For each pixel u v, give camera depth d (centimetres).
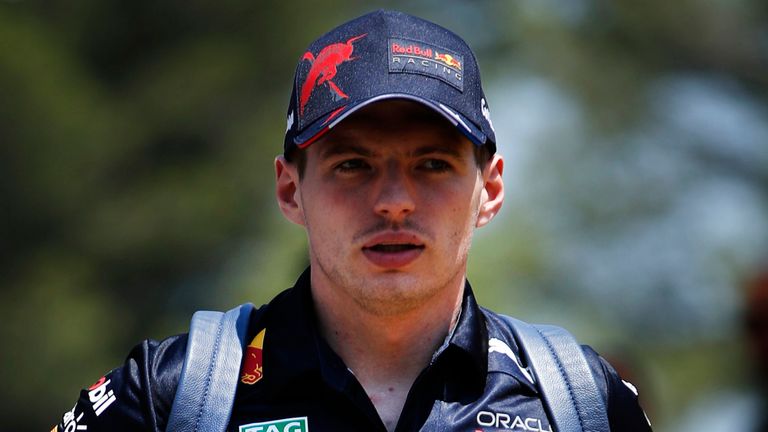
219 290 3256
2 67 3114
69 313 3128
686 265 3541
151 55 3422
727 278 3459
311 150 854
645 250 3559
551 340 898
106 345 3216
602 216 3562
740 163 3716
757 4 3709
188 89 3288
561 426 855
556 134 3631
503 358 879
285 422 838
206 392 838
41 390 3120
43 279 3147
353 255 831
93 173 3244
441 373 857
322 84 853
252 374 855
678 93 3697
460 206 844
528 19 3691
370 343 866
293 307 876
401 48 855
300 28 3431
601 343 3228
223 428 827
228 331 869
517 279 3375
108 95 3331
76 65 3331
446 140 841
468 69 872
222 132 3362
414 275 834
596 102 3584
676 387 3319
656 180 3603
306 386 846
